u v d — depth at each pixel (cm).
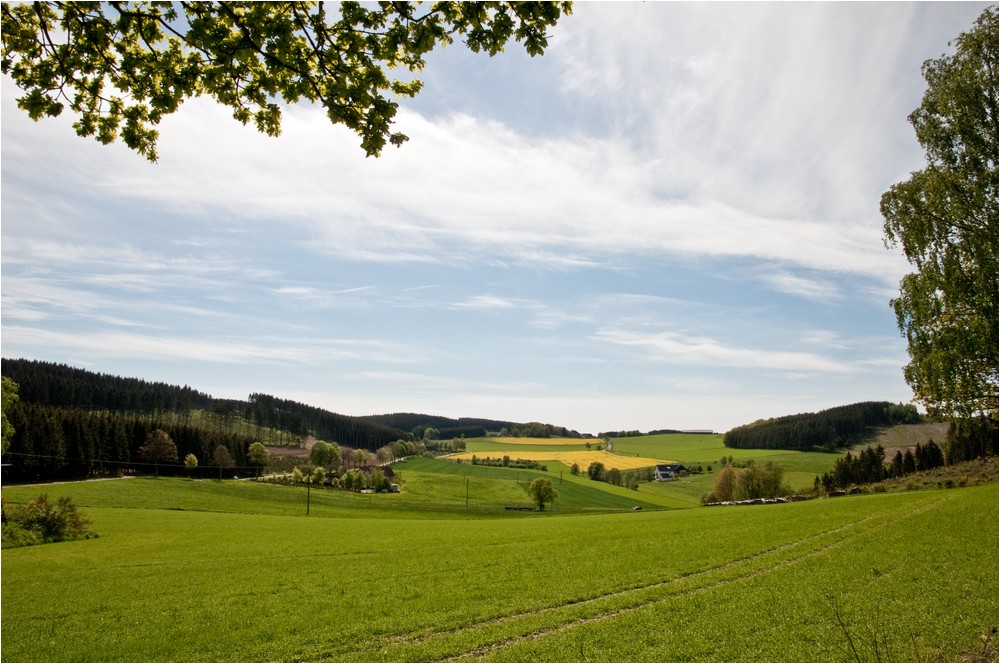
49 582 3216
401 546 4366
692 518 5741
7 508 5325
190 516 7012
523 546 4162
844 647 1688
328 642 2141
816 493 9269
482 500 12138
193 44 609
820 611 2062
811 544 3475
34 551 4331
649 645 1883
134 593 2931
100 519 6344
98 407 16762
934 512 4231
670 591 2578
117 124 724
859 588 2316
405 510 9450
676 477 16538
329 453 14600
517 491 13225
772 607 2166
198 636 2239
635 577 2922
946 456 10869
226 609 2600
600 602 2483
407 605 2572
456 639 2097
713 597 2383
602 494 13362
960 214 2412
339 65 634
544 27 620
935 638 1672
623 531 4806
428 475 14925
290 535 5250
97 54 651
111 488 9425
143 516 6788
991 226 2370
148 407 18425
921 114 2664
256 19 584
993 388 2445
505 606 2494
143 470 12088
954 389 2472
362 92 632
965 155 2492
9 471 9538
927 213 2534
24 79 657
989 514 3847
